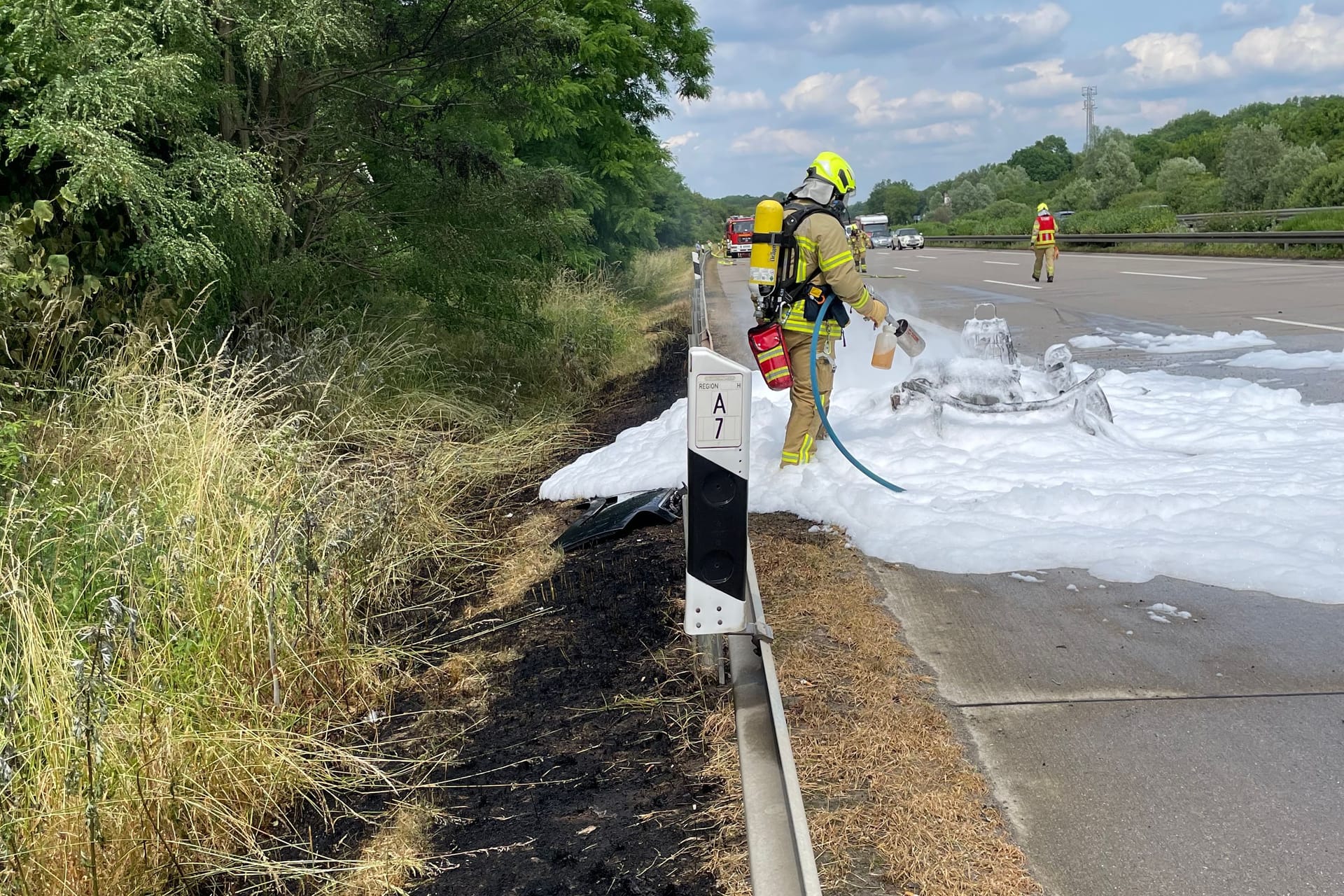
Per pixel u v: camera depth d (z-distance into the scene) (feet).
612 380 42.39
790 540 17.12
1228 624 13.00
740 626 11.22
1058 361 24.13
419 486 23.12
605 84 68.64
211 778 11.64
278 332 30.63
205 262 24.52
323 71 31.35
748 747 10.75
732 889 8.87
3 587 13.62
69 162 24.47
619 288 74.18
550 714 13.10
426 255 35.06
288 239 32.55
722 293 80.84
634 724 12.34
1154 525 16.31
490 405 33.47
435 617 17.49
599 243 83.30
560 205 37.55
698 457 10.85
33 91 23.41
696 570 11.05
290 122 32.83
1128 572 14.64
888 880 8.55
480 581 19.15
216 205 25.02
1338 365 29.71
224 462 17.71
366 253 34.99
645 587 16.78
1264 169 163.73
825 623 13.75
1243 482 18.08
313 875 10.43
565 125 65.05
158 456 18.48
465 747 12.71
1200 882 8.32
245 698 13.16
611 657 14.46
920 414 23.02
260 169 27.53
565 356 38.96
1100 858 8.70
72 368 22.48
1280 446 20.76
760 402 26.45
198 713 12.30
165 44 26.61
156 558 14.56
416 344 33.45
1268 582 13.94
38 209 22.20
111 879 10.31
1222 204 172.24
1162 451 21.24
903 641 13.14
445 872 10.07
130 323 24.02
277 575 14.82
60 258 21.83
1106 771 9.95
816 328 18.58
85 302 23.26
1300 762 9.90
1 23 23.65
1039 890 8.34
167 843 10.59
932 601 14.30
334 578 16.56
